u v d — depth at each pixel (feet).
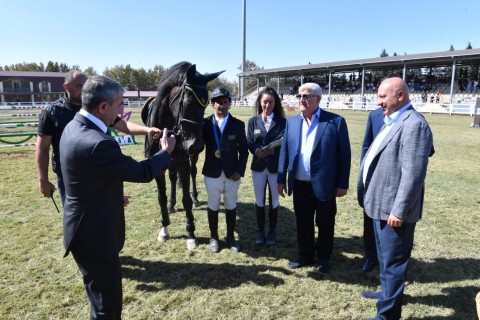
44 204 16.46
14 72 163.94
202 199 17.69
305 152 10.13
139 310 8.75
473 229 13.70
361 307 8.91
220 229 13.97
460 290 9.62
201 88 10.43
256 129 12.18
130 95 186.39
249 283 9.97
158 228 13.89
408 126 7.17
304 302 9.11
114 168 5.73
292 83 134.00
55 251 11.75
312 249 10.92
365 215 10.44
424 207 16.15
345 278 10.30
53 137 9.25
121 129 9.66
